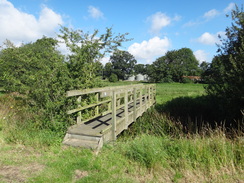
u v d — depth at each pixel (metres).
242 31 7.90
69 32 6.94
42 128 5.55
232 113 7.91
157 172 3.61
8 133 5.30
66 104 5.75
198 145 4.38
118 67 76.50
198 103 13.09
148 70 64.25
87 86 6.41
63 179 3.22
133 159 4.06
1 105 7.91
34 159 3.93
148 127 8.41
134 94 7.73
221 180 3.44
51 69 6.20
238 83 7.39
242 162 3.98
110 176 3.39
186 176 3.52
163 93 22.42
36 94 6.00
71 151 4.41
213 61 9.22
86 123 6.10
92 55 7.09
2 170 3.42
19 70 6.67
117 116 7.19
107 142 5.07
